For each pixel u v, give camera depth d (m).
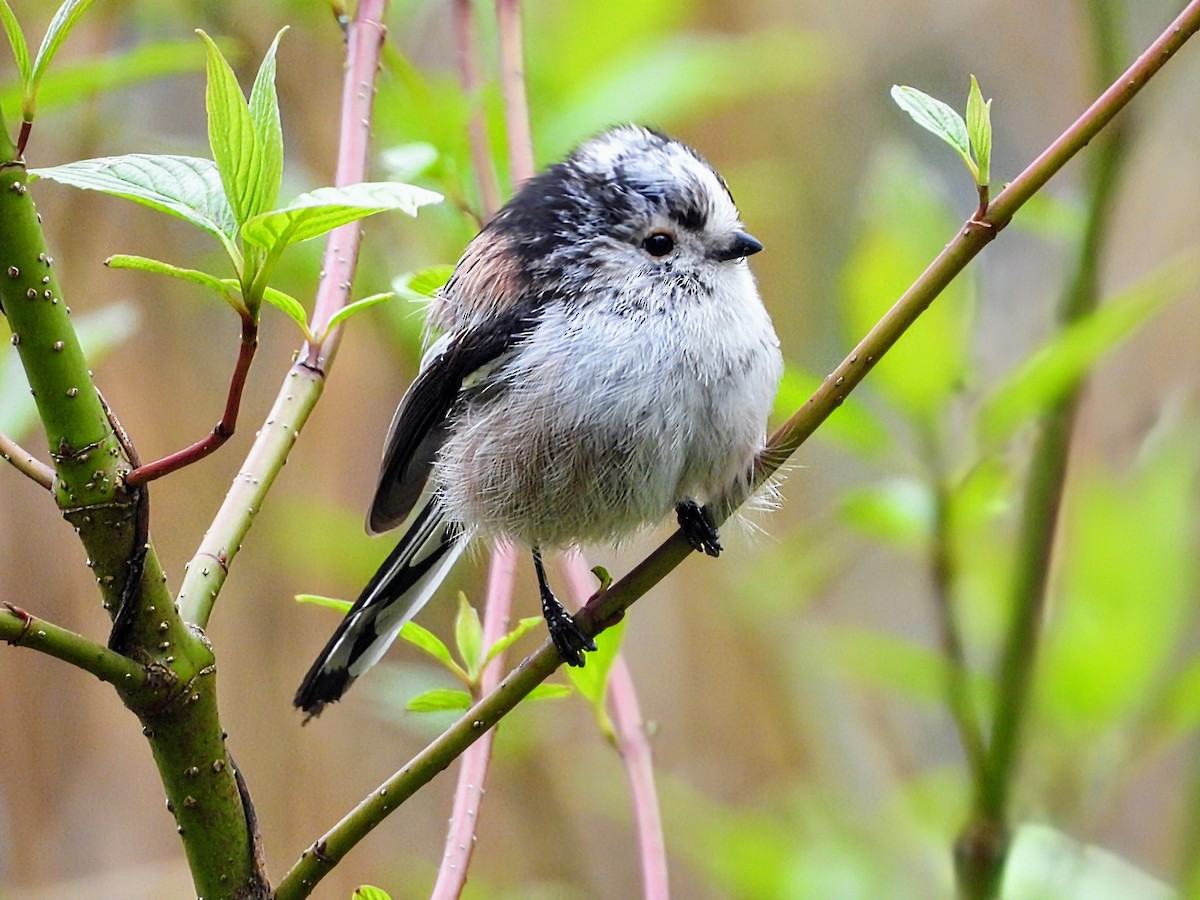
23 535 12.22
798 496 13.47
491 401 7.92
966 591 9.79
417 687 9.34
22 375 8.22
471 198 8.62
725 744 13.02
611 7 9.96
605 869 13.15
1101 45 8.64
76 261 11.75
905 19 16.38
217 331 12.83
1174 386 12.01
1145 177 13.93
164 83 12.94
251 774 12.09
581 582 8.13
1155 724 8.76
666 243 7.67
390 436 8.36
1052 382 7.74
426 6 10.70
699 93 9.74
